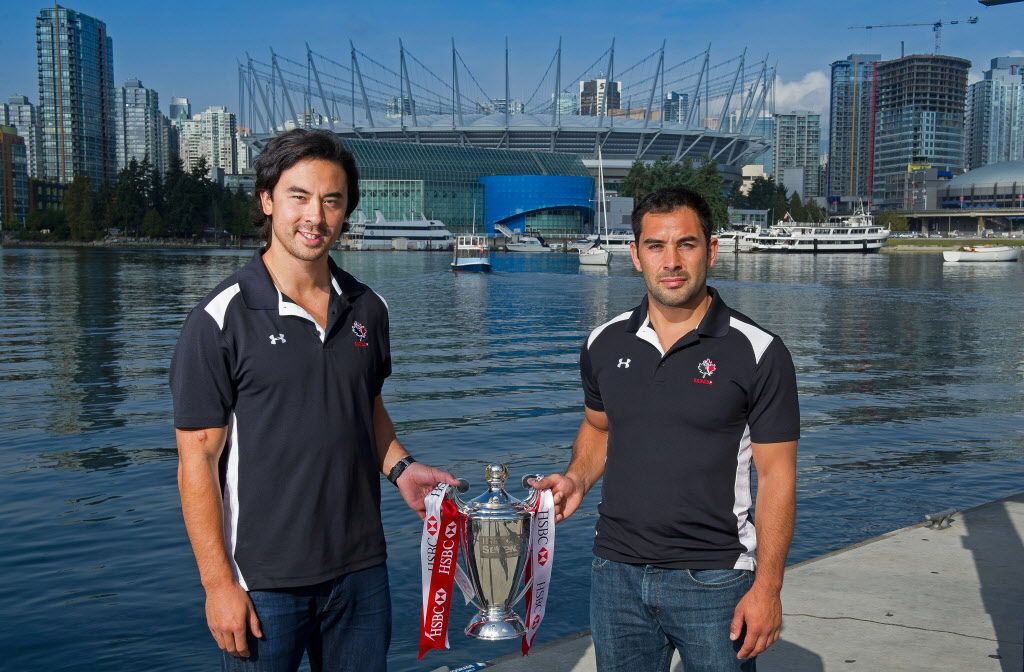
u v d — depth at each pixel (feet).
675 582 8.87
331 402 8.41
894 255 406.41
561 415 48.57
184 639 20.18
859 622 14.30
